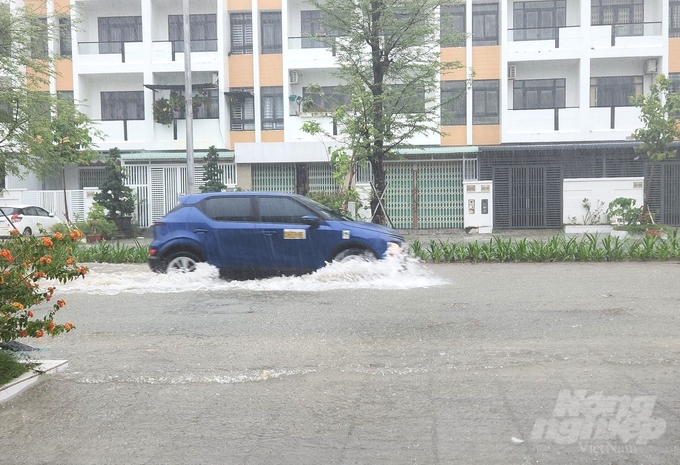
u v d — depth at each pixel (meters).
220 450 4.07
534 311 8.07
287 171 26.34
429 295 9.37
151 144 27.67
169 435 4.32
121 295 9.73
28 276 5.38
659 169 24.95
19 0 26.58
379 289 9.94
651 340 6.52
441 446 4.07
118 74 28.12
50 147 18.83
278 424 4.47
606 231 22.45
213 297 9.42
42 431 4.41
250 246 10.86
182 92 27.73
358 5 18.44
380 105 18.86
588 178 23.83
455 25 26.48
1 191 22.45
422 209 25.59
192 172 19.91
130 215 25.09
